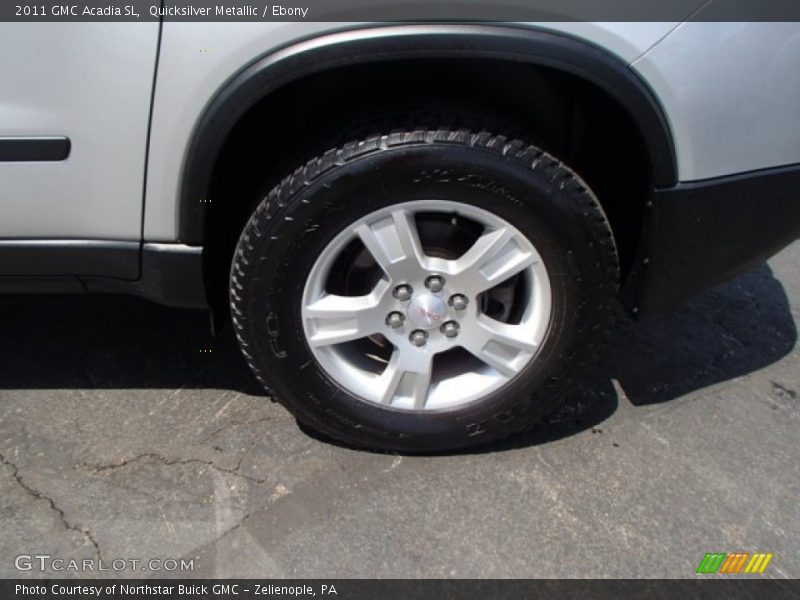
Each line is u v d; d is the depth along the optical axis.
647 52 1.73
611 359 2.66
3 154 1.80
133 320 2.79
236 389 2.46
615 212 2.16
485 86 1.93
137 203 1.89
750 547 1.93
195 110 1.77
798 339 2.81
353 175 1.79
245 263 1.91
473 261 1.94
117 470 2.12
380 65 1.87
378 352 2.21
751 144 1.90
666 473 2.16
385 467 2.16
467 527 1.97
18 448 2.19
